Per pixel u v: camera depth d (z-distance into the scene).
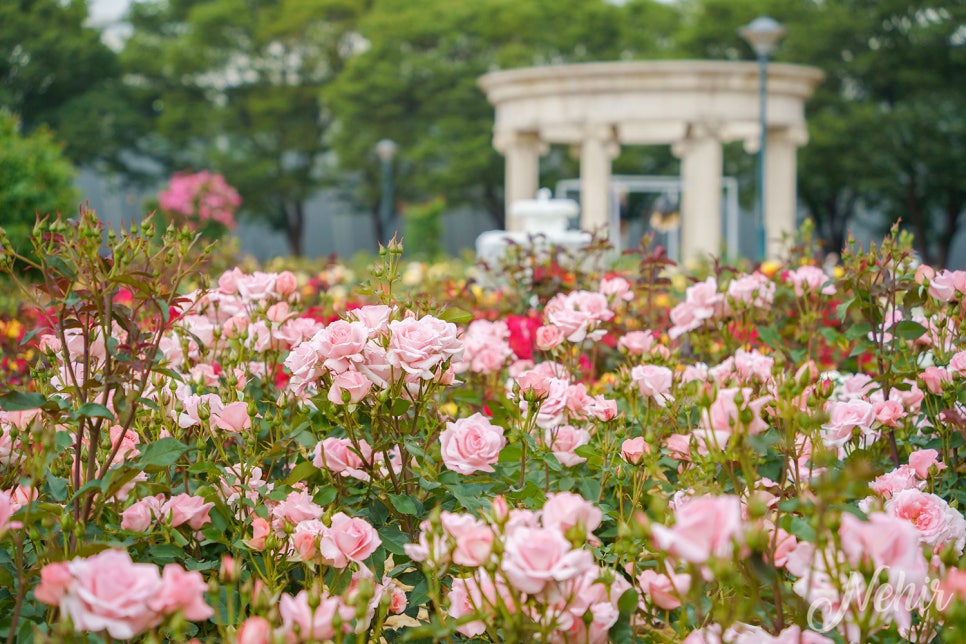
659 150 31.98
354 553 1.78
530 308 4.86
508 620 1.45
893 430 2.57
